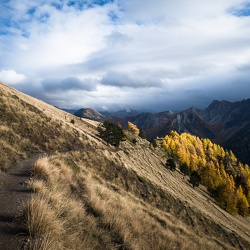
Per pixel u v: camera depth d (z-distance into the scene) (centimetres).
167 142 15538
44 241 493
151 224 1238
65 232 614
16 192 832
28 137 2773
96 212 944
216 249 1617
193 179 9000
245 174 14800
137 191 3822
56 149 3086
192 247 1183
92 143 4425
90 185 1371
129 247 768
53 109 9700
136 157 7994
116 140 7625
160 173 7600
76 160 3200
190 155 14538
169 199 4169
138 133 15838
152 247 898
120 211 1099
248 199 10875
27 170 1256
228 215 7200
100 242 719
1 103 3097
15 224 578
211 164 14388
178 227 1686
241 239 4244
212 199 8894
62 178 1216
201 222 4031
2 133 2077
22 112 3269
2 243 487
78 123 8994
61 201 824
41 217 571
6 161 1324
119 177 3856
